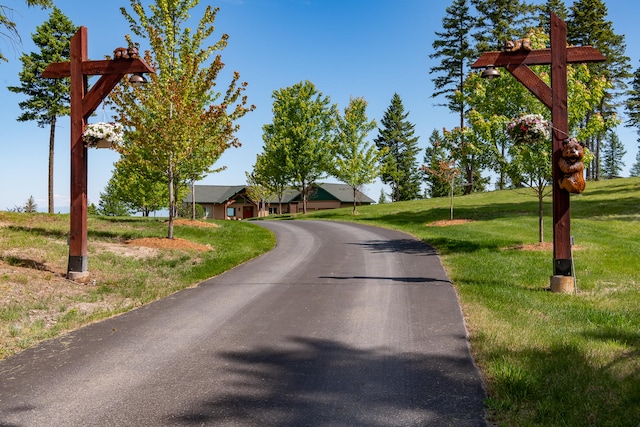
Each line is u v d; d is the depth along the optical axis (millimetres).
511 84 13969
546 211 26344
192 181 23250
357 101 34406
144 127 14711
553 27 8938
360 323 6715
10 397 4375
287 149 36781
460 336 5953
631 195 30156
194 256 13578
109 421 3869
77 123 9773
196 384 4625
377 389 4418
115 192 51438
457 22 46375
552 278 8742
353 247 15914
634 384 4203
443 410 3939
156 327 6695
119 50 9641
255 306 7910
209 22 18500
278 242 18062
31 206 33594
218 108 15547
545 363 4773
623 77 43562
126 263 11492
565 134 8883
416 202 39844
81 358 5426
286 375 4828
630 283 9219
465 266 11289
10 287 8141
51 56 30547
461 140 20062
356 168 34500
